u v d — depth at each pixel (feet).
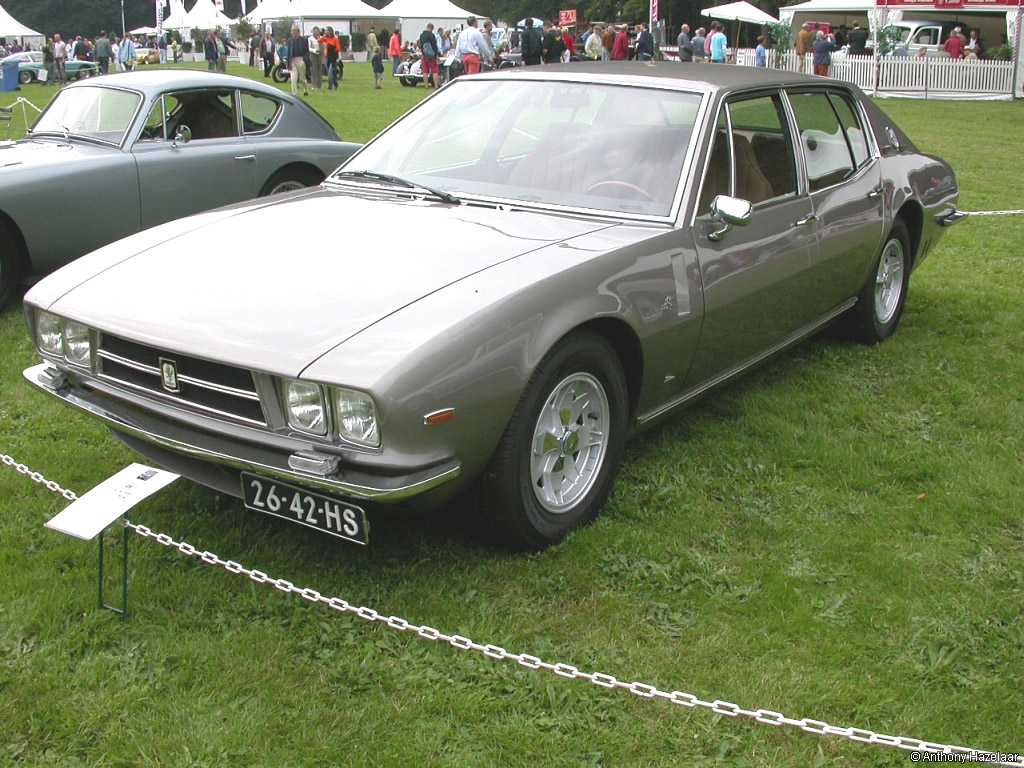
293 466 9.63
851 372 17.79
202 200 23.39
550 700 9.11
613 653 9.82
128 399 10.89
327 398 9.51
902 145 19.61
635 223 12.75
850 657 9.89
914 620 10.47
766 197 14.65
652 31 99.96
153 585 10.78
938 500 13.16
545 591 10.84
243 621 10.22
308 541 11.75
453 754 8.48
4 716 8.76
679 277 12.55
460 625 10.19
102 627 9.97
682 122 13.67
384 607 10.49
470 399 9.86
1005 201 34.88
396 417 9.36
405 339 9.68
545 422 11.18
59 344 11.73
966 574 11.44
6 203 19.69
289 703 9.05
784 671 9.63
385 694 9.20
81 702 8.96
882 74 84.74
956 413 16.11
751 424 15.25
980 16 96.68
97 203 21.24
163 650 9.66
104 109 23.18
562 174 13.52
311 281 10.79
